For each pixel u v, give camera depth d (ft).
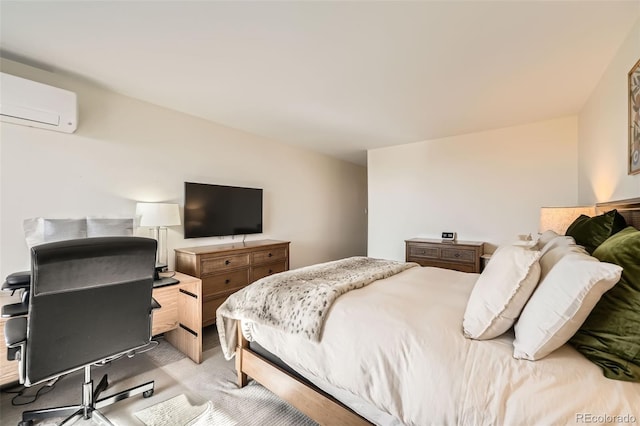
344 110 9.65
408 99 8.70
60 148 7.36
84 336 4.61
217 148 11.14
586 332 3.16
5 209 6.59
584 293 2.89
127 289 4.97
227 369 7.06
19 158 6.75
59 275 4.15
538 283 3.76
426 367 3.42
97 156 8.01
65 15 5.02
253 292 6.03
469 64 6.64
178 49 6.11
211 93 8.37
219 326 6.28
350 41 5.77
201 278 9.14
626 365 2.76
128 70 7.04
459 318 4.13
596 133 7.91
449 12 4.89
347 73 7.11
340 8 4.81
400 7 4.77
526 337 3.26
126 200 8.61
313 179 15.98
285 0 4.62
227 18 5.09
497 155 11.68
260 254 11.09
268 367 5.53
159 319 7.73
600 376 2.81
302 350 4.64
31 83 6.45
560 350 3.26
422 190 13.60
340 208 18.19
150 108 9.14
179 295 8.11
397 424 3.75
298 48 6.04
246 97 8.64
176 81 7.61
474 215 12.19
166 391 6.13
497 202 11.68
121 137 8.49
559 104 9.13
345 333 4.26
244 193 11.95
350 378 3.93
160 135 9.40
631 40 5.37
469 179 12.32
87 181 7.82
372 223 15.23
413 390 3.38
